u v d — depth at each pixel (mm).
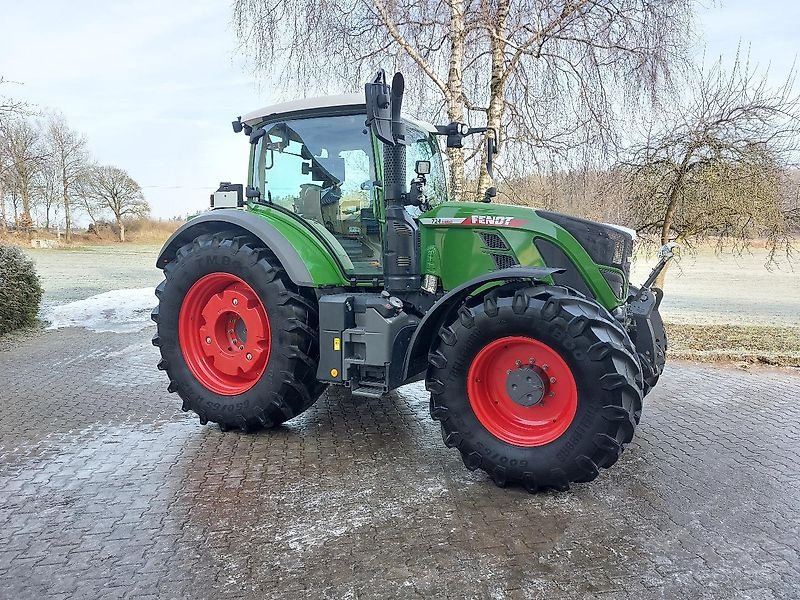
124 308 11578
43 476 3703
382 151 4293
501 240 4074
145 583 2598
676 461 4023
